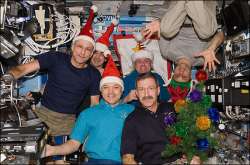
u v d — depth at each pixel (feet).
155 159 7.63
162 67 12.13
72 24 10.92
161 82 10.52
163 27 9.18
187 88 10.41
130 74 10.62
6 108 7.66
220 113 9.52
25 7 10.32
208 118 6.98
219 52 10.80
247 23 8.98
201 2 8.55
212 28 9.02
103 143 7.96
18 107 8.02
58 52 9.70
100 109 8.35
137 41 12.04
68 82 9.39
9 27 8.86
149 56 10.55
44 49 10.69
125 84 10.41
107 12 11.57
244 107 9.37
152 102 7.97
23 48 10.28
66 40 10.83
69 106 9.54
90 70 9.70
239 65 9.74
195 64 10.58
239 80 9.24
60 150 7.94
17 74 8.68
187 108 7.21
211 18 8.87
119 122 8.13
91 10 10.23
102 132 8.03
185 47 10.18
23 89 10.57
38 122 8.03
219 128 8.50
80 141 8.23
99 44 10.69
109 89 8.43
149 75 8.13
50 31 10.59
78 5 10.80
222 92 9.39
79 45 9.23
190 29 10.00
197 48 10.11
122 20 12.01
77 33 10.94
